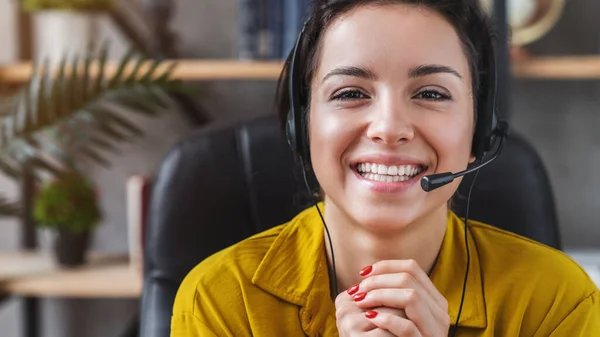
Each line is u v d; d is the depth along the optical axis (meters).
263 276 0.89
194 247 1.16
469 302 0.86
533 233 1.15
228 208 1.17
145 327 1.11
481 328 0.85
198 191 1.17
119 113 2.01
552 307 0.86
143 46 1.86
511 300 0.86
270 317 0.87
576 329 0.86
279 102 0.96
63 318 2.08
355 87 0.78
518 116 1.94
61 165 1.85
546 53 1.91
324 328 0.86
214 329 0.88
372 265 0.80
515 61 1.66
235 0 1.96
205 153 1.19
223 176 1.18
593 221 1.94
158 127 2.01
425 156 0.78
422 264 0.86
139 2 1.95
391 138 0.76
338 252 0.87
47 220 1.75
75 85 1.62
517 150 1.17
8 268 1.78
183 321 0.89
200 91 1.69
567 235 1.95
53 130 1.64
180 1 1.97
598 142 1.92
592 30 1.89
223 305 0.89
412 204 0.78
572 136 1.93
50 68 1.76
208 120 1.96
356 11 0.79
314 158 0.83
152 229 1.16
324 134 0.80
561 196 1.94
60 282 1.65
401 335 0.76
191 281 0.92
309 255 0.89
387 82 0.77
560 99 1.93
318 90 0.81
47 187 1.77
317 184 0.91
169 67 1.63
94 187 1.87
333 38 0.80
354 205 0.79
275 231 0.96
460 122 0.79
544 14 1.79
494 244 0.92
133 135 2.01
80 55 1.78
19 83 1.84
